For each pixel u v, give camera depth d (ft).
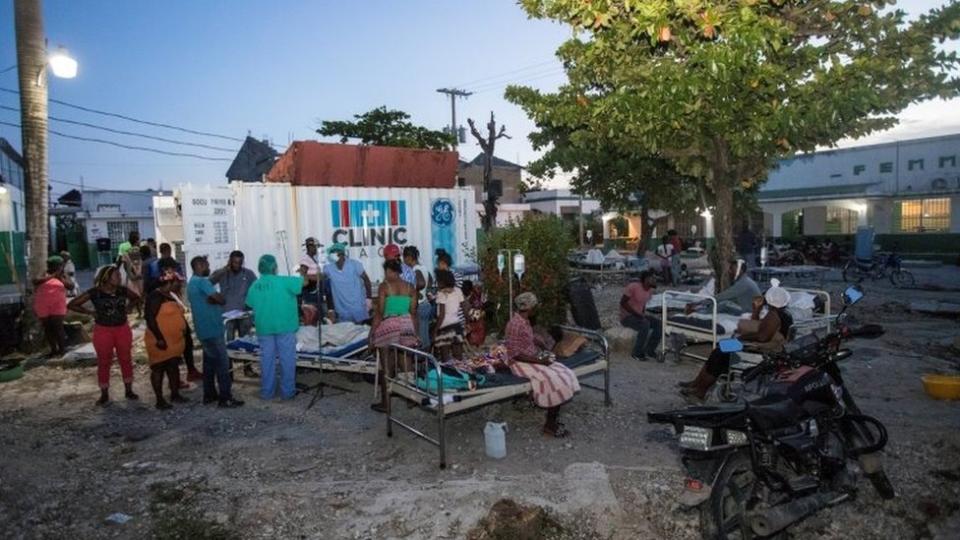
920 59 30.12
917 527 15.06
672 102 28.81
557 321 34.58
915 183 95.25
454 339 26.32
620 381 26.53
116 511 15.85
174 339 24.91
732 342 16.51
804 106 29.60
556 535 14.61
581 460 18.31
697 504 13.57
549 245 34.40
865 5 30.58
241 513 15.44
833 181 104.68
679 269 62.90
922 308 43.34
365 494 16.28
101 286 25.49
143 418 23.67
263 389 25.61
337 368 25.22
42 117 37.86
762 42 25.82
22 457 19.57
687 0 26.08
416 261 31.94
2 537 14.56
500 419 22.11
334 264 31.81
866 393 23.90
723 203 34.99
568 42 34.94
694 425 13.35
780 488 13.71
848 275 71.26
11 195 81.71
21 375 31.09
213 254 36.70
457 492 15.79
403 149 44.04
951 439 18.93
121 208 137.59
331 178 41.57
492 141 59.52
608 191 65.57
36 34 37.65
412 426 21.75
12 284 72.74
